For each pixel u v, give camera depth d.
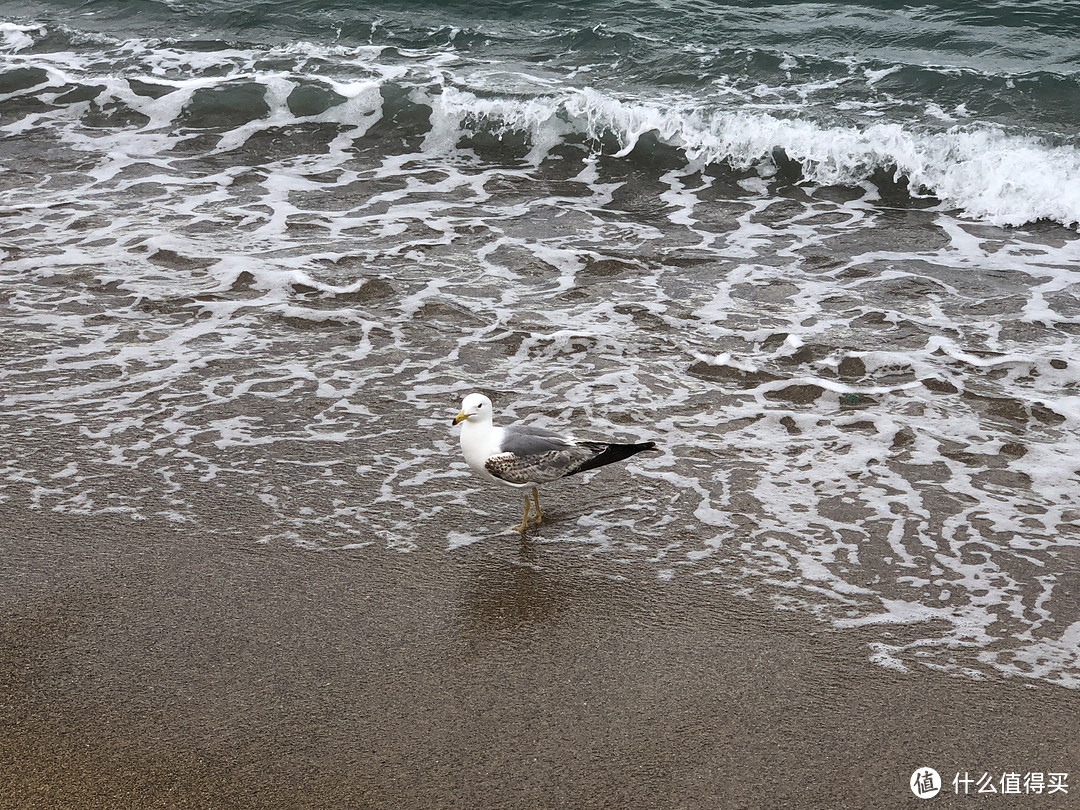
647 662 3.48
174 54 9.12
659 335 5.30
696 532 4.04
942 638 3.56
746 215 6.64
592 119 7.58
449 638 3.57
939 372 4.94
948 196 6.73
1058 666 3.45
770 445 4.51
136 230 6.37
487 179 7.14
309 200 6.82
